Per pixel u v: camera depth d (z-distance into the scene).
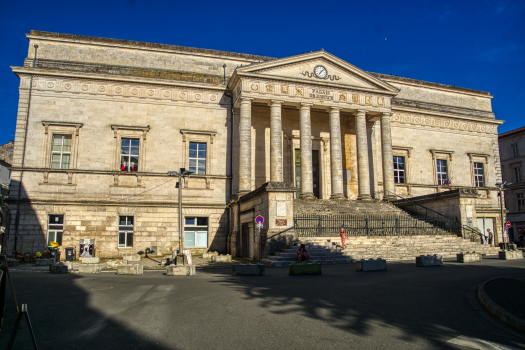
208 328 8.60
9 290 13.85
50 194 32.75
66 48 36.22
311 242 25.22
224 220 36.03
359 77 37.78
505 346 7.50
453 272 17.53
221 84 37.31
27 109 33.38
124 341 7.73
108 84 35.28
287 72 35.72
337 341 7.74
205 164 36.69
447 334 8.20
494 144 49.00
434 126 46.09
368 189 37.03
